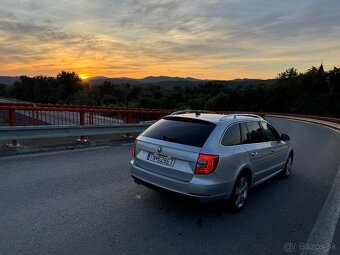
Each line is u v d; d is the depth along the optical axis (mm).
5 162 7246
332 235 4285
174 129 4965
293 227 4492
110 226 4207
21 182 5844
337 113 69625
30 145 9008
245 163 5008
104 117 15406
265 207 5273
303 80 84500
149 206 5012
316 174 7809
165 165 4676
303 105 78188
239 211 5027
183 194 4457
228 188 4641
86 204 4941
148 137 5082
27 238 3752
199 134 4668
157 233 4082
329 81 80875
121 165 7586
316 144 13812
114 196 5375
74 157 8203
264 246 3885
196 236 4059
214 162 4375
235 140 5031
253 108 93125
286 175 7262
